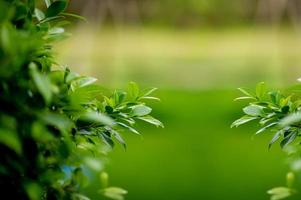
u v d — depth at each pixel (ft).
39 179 6.30
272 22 53.67
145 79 51.11
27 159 6.23
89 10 48.98
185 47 74.33
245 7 81.25
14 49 5.52
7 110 5.80
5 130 5.41
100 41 68.85
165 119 32.99
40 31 7.02
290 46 63.46
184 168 23.06
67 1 7.32
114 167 22.80
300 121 8.02
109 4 51.24
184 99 39.78
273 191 8.55
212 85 47.39
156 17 80.38
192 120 32.42
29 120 5.86
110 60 60.08
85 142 7.87
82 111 7.06
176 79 51.16
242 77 52.03
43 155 6.77
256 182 20.85
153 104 37.11
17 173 6.14
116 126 8.49
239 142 27.20
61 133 6.69
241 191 20.03
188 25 81.66
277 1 51.08
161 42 77.05
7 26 5.67
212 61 63.26
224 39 79.77
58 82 6.62
